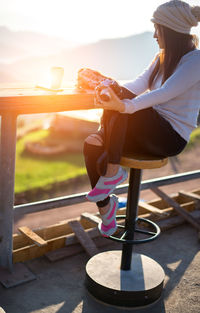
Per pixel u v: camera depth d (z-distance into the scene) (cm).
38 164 2530
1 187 271
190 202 462
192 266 321
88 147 211
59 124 3144
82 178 2056
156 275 272
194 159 1919
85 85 272
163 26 204
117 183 208
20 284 279
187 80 197
